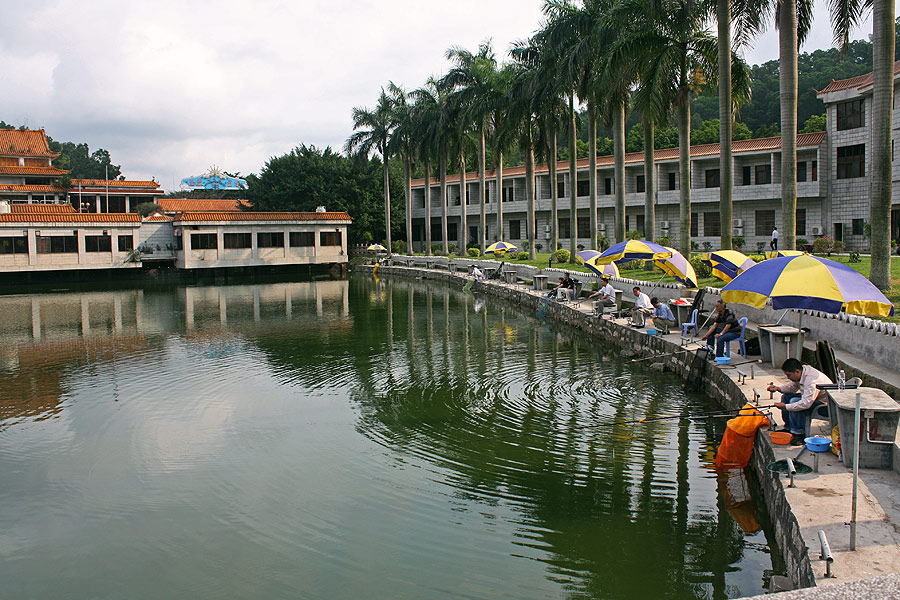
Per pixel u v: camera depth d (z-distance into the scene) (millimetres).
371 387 16391
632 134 63031
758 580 7359
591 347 20688
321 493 10188
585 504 9461
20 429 13766
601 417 13297
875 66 16172
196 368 19250
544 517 9125
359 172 67938
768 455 9008
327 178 67938
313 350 21734
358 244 69688
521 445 11891
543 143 42031
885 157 16016
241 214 54312
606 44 27109
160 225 54188
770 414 10086
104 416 14562
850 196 37031
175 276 54156
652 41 24328
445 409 14266
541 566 7906
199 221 52531
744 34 22641
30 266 47750
